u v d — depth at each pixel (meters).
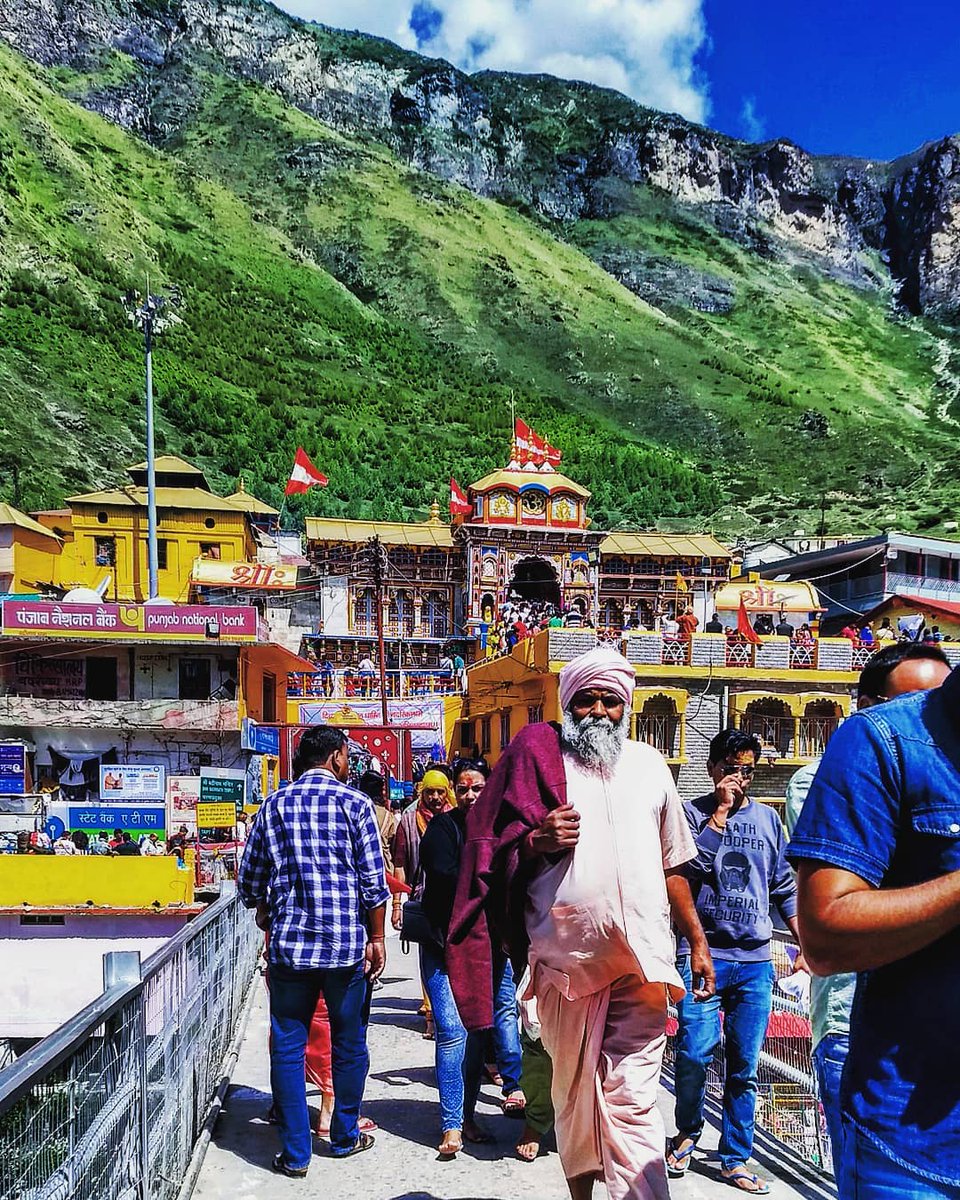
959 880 2.38
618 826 4.21
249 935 11.38
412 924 6.30
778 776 33.41
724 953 5.57
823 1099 4.14
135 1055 4.38
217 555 52.06
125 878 20.92
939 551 47.84
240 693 30.81
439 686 44.06
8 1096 2.54
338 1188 5.42
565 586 49.22
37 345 115.25
